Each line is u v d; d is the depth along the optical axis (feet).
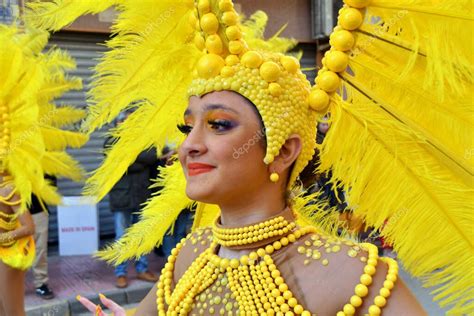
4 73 6.93
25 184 7.11
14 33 6.96
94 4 4.17
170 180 4.90
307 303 3.26
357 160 3.57
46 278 13.06
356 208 3.68
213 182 3.38
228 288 3.57
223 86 3.42
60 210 16.39
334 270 3.26
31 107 6.98
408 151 3.41
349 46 3.46
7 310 8.22
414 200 3.42
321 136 4.83
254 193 3.53
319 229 4.26
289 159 3.53
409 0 3.28
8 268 8.06
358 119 3.50
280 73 3.46
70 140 7.57
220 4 3.49
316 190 4.58
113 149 4.52
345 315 3.09
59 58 7.27
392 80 3.45
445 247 3.34
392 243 3.55
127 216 12.68
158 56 4.22
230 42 3.49
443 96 3.13
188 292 3.79
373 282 3.13
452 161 3.28
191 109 3.57
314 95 3.55
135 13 4.20
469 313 3.22
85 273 14.87
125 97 4.37
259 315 3.36
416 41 3.16
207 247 4.03
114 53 4.30
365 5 3.40
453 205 3.30
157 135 4.59
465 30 3.12
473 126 3.24
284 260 3.47
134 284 14.01
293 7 17.08
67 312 12.61
